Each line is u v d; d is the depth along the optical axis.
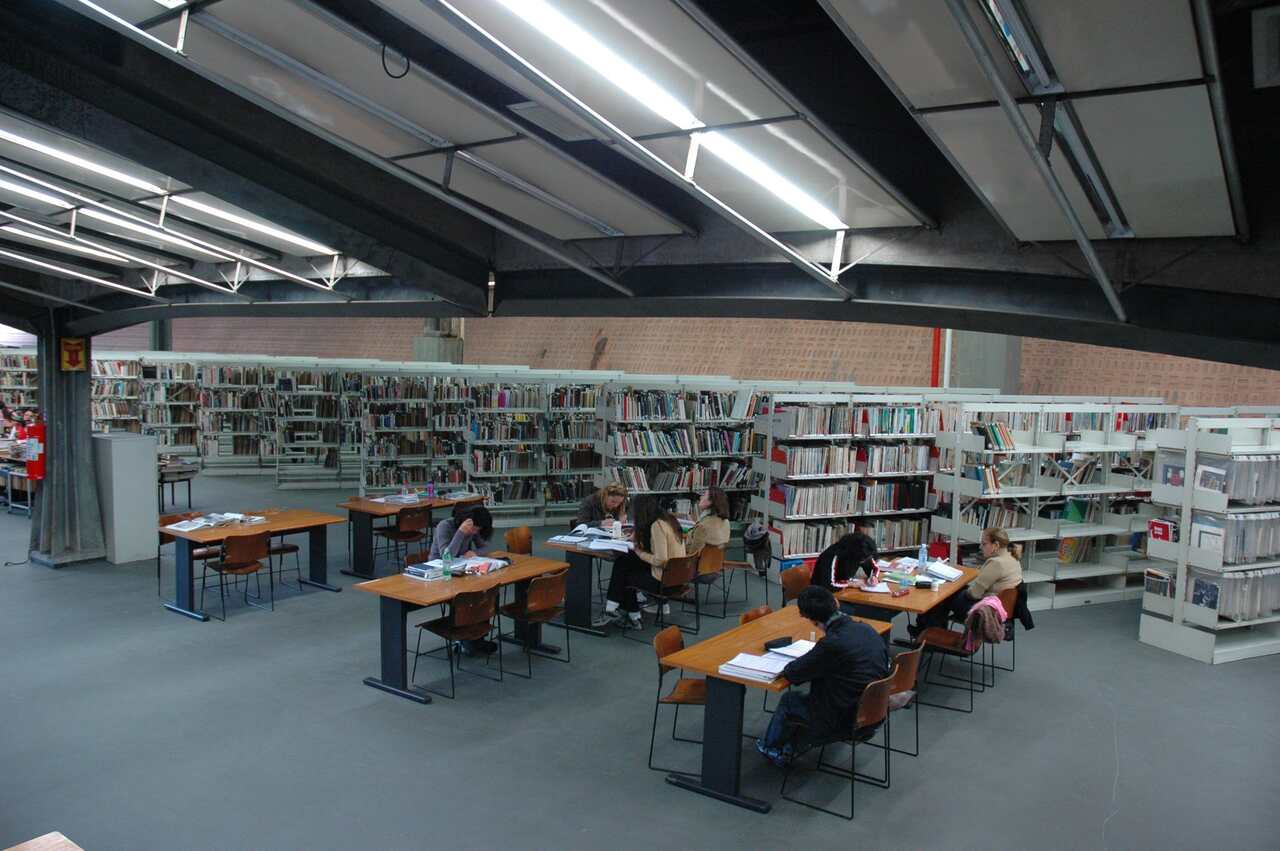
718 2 5.02
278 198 6.91
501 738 5.30
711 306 7.68
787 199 5.88
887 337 17.80
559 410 12.40
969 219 5.91
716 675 4.51
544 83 4.04
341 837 4.12
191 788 4.56
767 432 9.64
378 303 9.76
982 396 12.48
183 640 6.99
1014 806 4.66
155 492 9.95
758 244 6.90
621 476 10.55
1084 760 5.27
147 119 5.87
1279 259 4.80
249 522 8.16
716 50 4.03
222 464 16.73
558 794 4.62
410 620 7.62
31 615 7.59
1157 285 5.28
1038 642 7.68
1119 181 4.46
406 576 6.18
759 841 4.21
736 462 11.48
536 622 6.36
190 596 7.65
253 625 7.43
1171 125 3.80
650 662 6.76
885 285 6.65
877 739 5.51
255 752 5.00
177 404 16.73
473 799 4.53
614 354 22.44
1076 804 4.70
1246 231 4.86
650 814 4.44
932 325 6.95
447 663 6.59
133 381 17.00
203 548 8.55
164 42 4.64
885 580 6.49
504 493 12.15
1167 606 7.55
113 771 4.72
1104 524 9.26
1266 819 4.58
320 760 4.92
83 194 7.26
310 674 6.29
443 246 8.44
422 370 13.89
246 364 16.80
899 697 4.84
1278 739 5.64
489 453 11.88
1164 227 4.99
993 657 7.00
